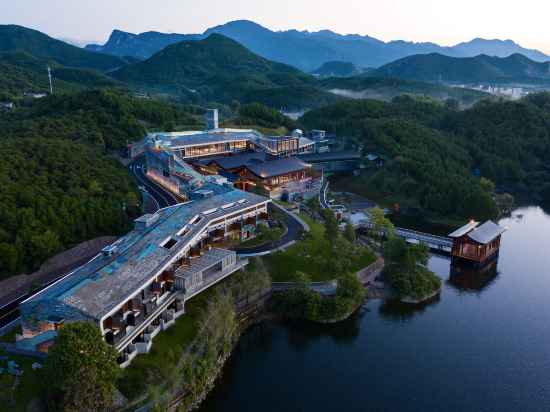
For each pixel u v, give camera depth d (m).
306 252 120.44
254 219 128.62
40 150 143.62
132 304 80.19
